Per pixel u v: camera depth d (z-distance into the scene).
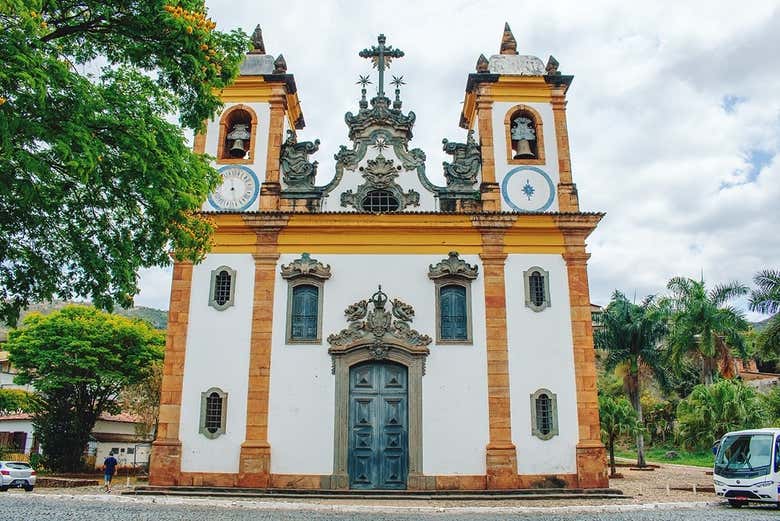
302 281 20.47
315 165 21.92
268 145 22.06
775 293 33.50
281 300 20.39
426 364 19.81
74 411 34.12
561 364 19.91
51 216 11.30
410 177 21.77
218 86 12.38
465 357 19.91
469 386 19.69
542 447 19.23
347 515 13.87
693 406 34.22
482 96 22.73
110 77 11.77
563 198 21.61
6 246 11.28
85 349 33.09
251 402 19.48
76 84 9.73
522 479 18.94
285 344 19.97
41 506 15.14
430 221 20.77
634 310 37.16
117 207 11.77
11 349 34.09
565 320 20.27
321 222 20.75
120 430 45.22
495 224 20.75
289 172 21.84
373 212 20.67
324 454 19.16
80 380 32.59
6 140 8.52
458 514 14.62
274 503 16.08
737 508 17.09
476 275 20.53
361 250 20.78
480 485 18.94
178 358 19.84
